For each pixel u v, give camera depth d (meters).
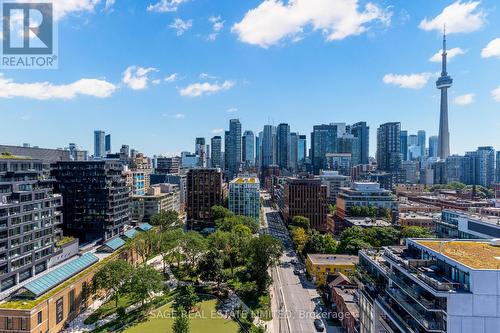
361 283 70.00
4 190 85.12
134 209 197.50
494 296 40.88
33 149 136.25
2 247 81.06
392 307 55.41
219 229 153.62
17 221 85.75
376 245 130.62
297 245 151.38
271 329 81.50
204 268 106.94
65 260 108.19
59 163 133.50
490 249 52.47
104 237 132.50
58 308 81.06
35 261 91.88
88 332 79.69
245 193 196.38
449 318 41.50
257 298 100.50
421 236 131.25
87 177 132.50
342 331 80.50
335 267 110.69
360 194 198.62
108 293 103.12
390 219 179.25
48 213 98.94
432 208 196.00
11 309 70.75
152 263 137.62
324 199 198.12
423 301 45.41
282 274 124.19
